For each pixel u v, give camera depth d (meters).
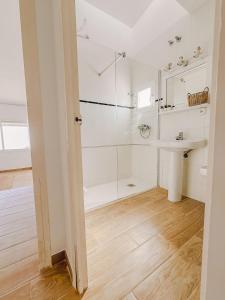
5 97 3.99
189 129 2.02
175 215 1.67
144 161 2.82
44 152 0.99
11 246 1.27
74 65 0.74
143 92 2.70
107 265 1.05
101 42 2.33
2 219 1.69
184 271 0.99
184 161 2.09
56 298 0.85
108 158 2.78
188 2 1.69
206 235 0.35
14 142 4.73
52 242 1.07
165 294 0.86
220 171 0.31
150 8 2.06
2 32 1.86
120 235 1.36
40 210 1.02
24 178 3.55
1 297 0.86
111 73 2.67
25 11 0.85
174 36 2.05
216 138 0.31
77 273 0.86
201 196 1.96
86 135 2.51
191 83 1.98
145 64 2.56
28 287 0.92
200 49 1.79
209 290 0.36
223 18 0.27
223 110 0.29
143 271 1.00
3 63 2.54
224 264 0.32
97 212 1.77
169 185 2.02
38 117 0.95
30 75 0.91
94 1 1.93
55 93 1.00
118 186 2.61
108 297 0.85
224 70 0.28
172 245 1.23
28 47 0.88
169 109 2.24
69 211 0.88
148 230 1.42
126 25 2.37
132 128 3.02
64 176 0.97
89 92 2.47
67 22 0.70
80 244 0.84
